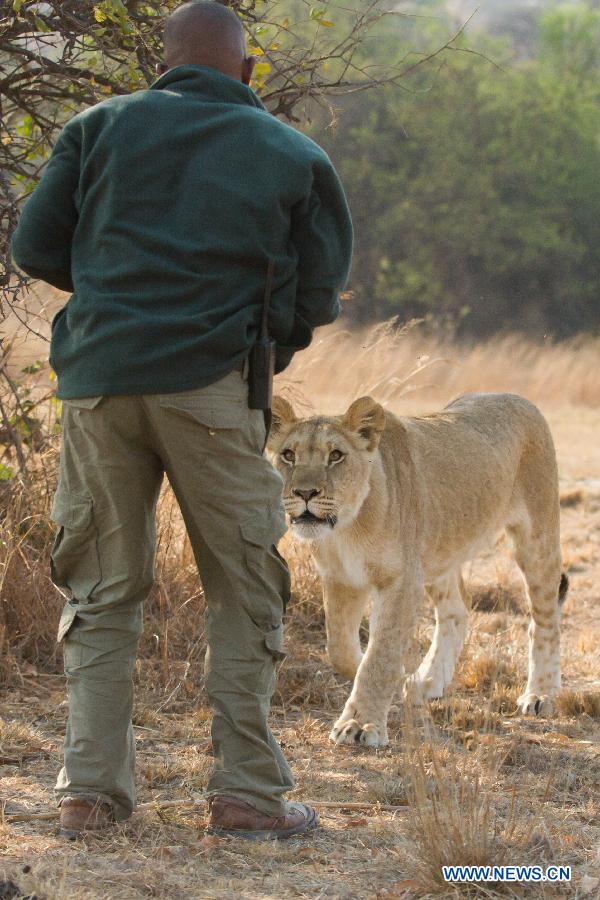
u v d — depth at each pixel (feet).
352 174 179.52
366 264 182.91
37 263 22.43
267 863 21.84
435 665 38.04
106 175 21.50
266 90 40.42
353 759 29.76
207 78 22.20
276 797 22.88
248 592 22.11
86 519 22.08
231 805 22.54
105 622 22.31
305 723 32.81
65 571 22.75
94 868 20.89
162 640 37.76
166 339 20.95
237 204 21.27
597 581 53.42
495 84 189.78
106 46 33.42
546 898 20.51
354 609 33.73
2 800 24.77
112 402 21.30
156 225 21.31
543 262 186.39
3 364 36.22
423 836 21.80
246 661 22.26
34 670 35.63
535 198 188.03
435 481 34.58
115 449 21.66
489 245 180.14
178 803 24.71
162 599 39.14
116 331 20.99
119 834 22.38
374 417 31.40
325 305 22.56
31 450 39.11
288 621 43.16
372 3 35.04
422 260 180.65
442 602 38.50
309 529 30.60
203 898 19.89
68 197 22.20
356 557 32.09
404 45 106.93
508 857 21.91
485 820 21.88
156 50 34.42
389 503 31.99
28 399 39.75
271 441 31.89
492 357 130.41
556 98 195.31
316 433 30.91
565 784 27.89
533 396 121.29
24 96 37.14
